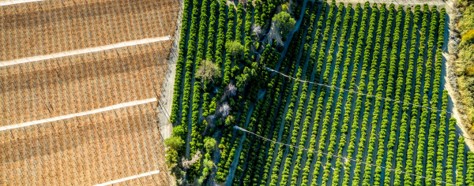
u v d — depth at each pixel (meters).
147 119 64.69
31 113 64.62
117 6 71.69
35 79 66.44
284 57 70.56
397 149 66.06
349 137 66.69
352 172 64.94
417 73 70.25
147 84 66.81
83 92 66.06
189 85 65.88
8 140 62.88
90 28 70.19
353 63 71.06
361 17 73.88
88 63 67.75
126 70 67.56
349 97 68.50
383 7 74.12
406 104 68.00
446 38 73.19
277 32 70.06
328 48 72.06
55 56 68.06
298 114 67.12
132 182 61.47
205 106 64.50
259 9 71.38
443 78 70.69
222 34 69.50
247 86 67.25
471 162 65.31
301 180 64.25
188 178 60.75
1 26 69.44
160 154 63.00
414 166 65.62
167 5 72.19
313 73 70.31
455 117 68.38
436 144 66.69
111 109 65.19
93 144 63.22
